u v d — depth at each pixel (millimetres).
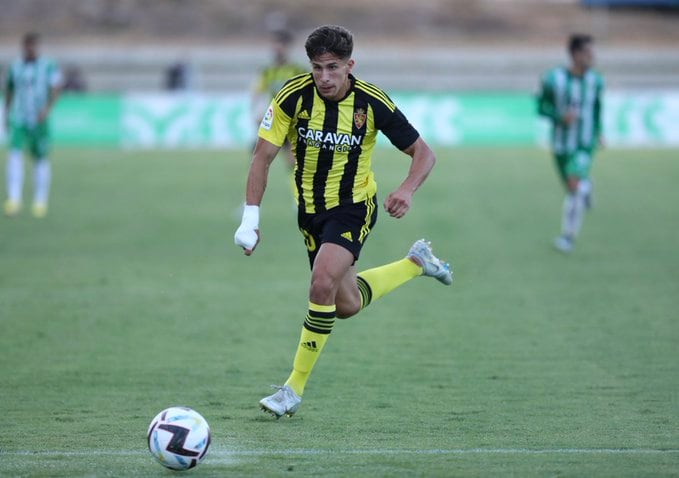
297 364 17891
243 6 151000
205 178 64062
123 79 121250
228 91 119312
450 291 32188
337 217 18062
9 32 141250
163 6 149500
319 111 17703
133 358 23297
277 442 16641
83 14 146875
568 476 14742
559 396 20016
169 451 14602
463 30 147000
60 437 16953
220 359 23250
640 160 74812
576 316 28375
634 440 16797
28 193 57562
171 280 33562
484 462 15469
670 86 121500
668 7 152875
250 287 32594
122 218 48031
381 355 23766
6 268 35406
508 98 86188
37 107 48000
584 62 39500
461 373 22000
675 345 24766
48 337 25422
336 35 16891
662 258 38219
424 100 85875
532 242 41781
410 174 17891
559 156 40438
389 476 14711
